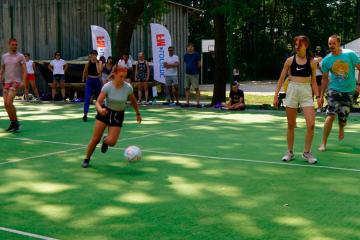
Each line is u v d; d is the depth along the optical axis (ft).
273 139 36.81
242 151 32.04
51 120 49.29
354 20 163.43
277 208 19.61
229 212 19.15
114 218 18.53
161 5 76.18
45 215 18.99
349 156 29.99
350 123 45.52
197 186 23.17
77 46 85.71
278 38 165.07
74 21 85.05
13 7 85.97
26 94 72.95
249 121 47.78
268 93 92.27
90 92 48.55
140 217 18.62
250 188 22.79
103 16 85.87
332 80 31.60
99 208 19.84
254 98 78.95
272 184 23.48
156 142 35.65
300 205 20.02
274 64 158.20
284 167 27.14
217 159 29.50
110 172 26.25
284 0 163.02
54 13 83.51
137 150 28.30
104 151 28.22
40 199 21.26
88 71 48.52
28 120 49.37
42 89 82.79
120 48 76.07
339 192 21.95
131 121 47.75
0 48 86.33
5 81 40.60
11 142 36.19
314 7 163.53
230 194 21.74
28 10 85.25
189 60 61.41
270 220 18.12
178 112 56.44
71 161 29.27
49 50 84.38
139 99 66.28
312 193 21.83
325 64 31.37
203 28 153.07
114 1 73.77
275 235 16.53
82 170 26.78
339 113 31.89
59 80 72.33
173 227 17.46
